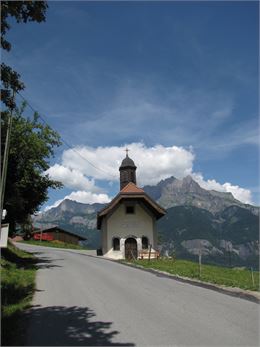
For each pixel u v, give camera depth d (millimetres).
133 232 47000
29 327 10570
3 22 13672
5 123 21406
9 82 15406
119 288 17641
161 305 13648
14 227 34375
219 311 12672
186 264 33906
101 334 9938
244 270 29672
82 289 17125
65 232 93562
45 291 16422
